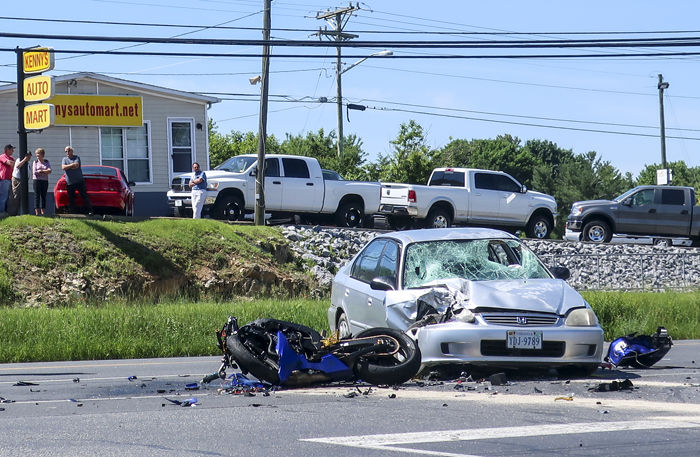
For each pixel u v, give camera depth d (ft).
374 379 34.78
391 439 23.99
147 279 95.45
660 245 129.49
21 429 26.25
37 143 138.21
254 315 63.41
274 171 120.57
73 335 54.95
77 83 140.26
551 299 37.11
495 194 128.26
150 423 26.94
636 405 29.35
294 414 28.17
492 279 39.55
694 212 128.77
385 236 44.06
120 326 57.41
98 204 108.47
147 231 103.09
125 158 143.84
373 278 42.01
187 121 148.15
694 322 68.49
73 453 22.74
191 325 58.75
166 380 38.91
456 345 35.63
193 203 114.21
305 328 36.37
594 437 24.16
